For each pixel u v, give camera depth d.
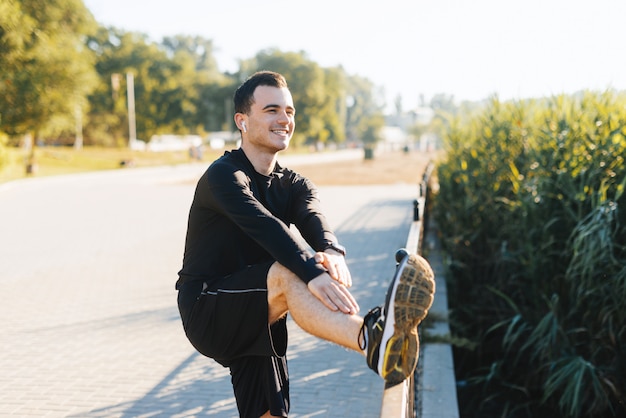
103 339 5.57
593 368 4.46
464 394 5.42
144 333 5.73
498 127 7.43
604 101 5.59
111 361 4.99
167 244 10.82
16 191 23.44
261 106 2.35
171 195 21.09
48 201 19.25
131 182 28.47
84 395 4.29
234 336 2.21
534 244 5.67
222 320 2.21
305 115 93.50
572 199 5.16
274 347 2.36
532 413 5.05
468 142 8.88
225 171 2.26
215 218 2.33
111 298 7.06
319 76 93.44
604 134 5.22
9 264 9.16
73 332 5.78
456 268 7.33
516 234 6.14
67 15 40.19
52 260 9.45
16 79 33.31
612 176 5.00
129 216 15.06
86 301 6.94
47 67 34.97
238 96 2.42
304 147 105.50
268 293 2.13
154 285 7.68
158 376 4.65
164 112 83.94
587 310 4.94
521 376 5.54
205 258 2.35
